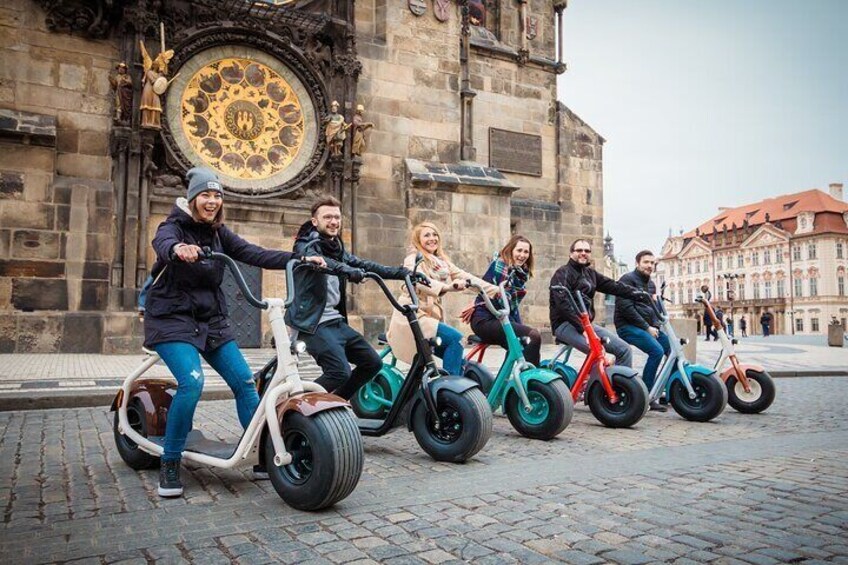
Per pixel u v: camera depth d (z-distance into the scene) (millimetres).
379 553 3283
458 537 3535
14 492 4402
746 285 113188
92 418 7336
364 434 5793
